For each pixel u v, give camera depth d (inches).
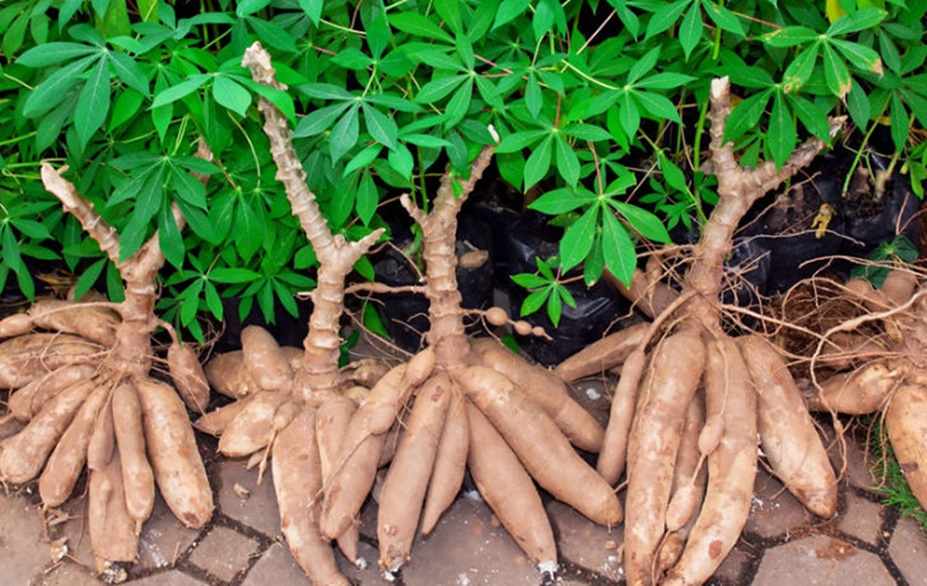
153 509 104.3
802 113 98.0
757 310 111.9
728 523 99.3
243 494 105.3
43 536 103.0
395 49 96.3
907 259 112.9
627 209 97.5
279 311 112.3
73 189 100.0
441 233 101.7
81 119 92.4
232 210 103.0
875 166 113.2
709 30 103.1
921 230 116.1
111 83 99.6
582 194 97.8
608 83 98.2
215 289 108.3
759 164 104.0
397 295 111.0
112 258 103.8
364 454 101.4
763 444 104.0
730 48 103.3
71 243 107.0
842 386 105.9
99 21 97.5
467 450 102.8
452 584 100.4
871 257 113.0
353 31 98.6
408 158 92.0
